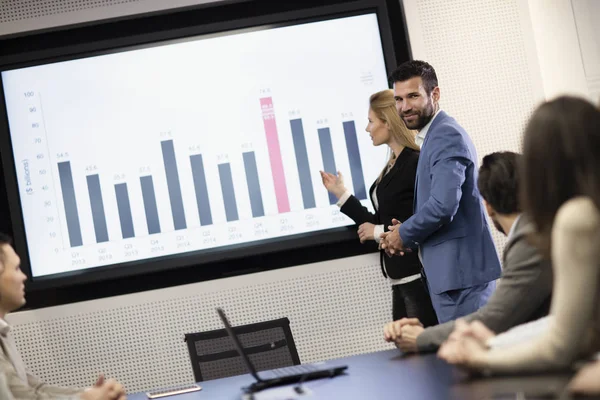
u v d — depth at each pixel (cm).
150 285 464
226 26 452
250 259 464
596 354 155
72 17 453
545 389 148
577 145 146
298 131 455
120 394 248
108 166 452
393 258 397
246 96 455
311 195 454
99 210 451
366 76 457
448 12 465
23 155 452
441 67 462
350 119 457
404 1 464
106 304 444
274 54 457
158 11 455
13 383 252
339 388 203
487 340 184
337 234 448
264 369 322
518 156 229
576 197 148
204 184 453
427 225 337
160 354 445
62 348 444
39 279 449
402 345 246
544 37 470
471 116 462
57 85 453
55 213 451
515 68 466
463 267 339
